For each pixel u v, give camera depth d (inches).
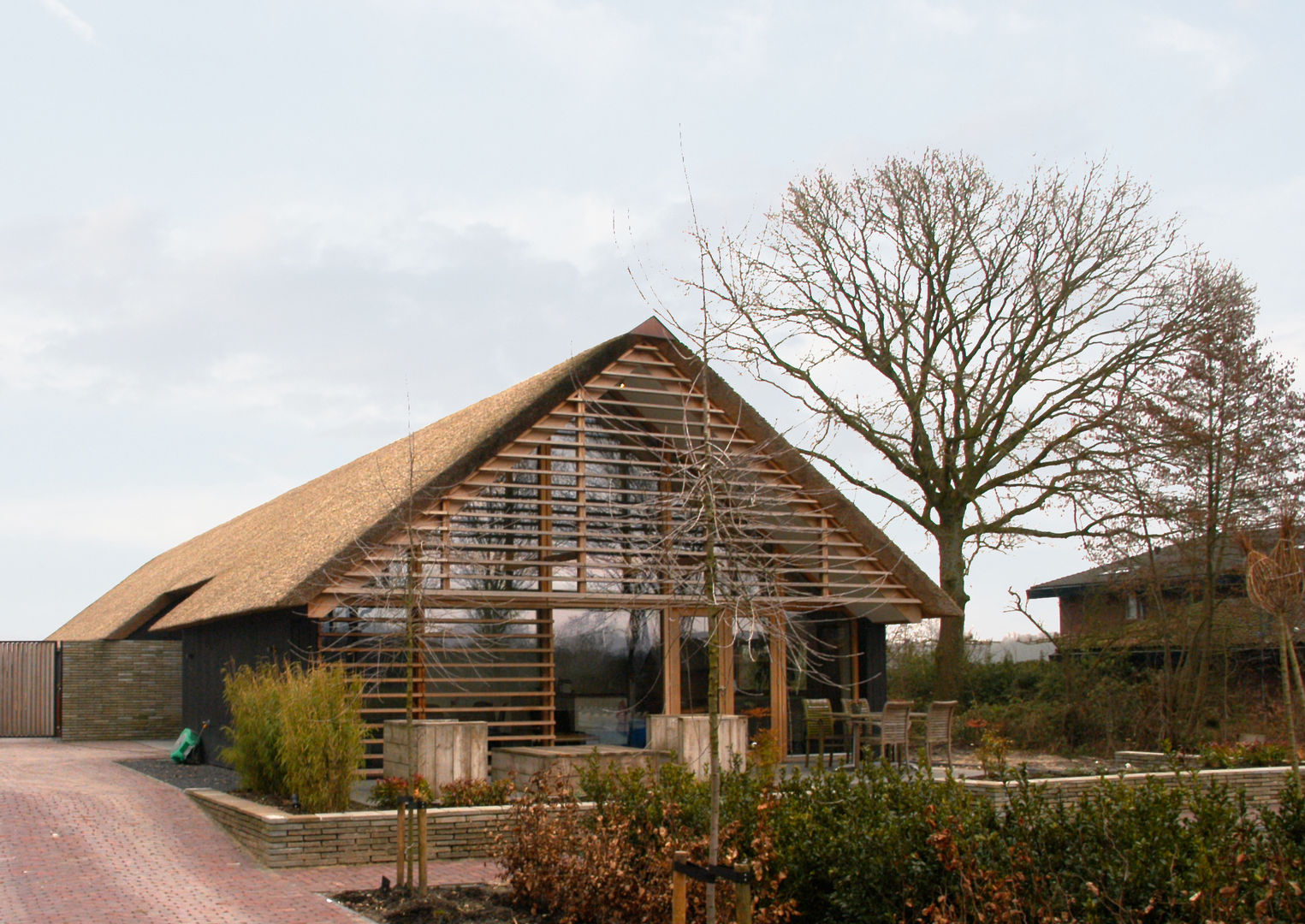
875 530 731.4
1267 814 322.3
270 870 415.8
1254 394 940.0
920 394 1049.5
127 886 388.8
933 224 1023.6
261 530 959.0
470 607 646.5
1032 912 247.6
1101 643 981.8
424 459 690.8
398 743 528.4
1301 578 350.6
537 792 393.4
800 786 352.8
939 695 1090.1
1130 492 968.3
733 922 297.0
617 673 701.3
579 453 673.0
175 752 777.6
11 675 1084.5
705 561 313.7
